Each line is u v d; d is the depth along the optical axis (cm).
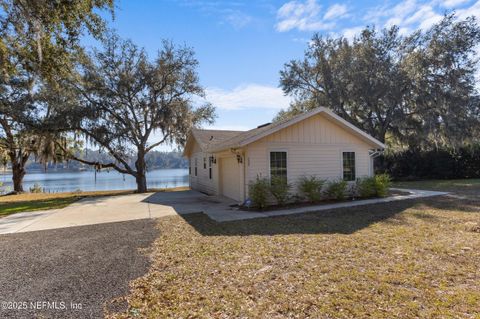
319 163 1012
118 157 1633
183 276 352
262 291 301
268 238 511
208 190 1386
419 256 392
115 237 562
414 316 244
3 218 827
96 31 792
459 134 1566
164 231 601
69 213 884
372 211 762
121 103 1605
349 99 1808
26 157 1984
